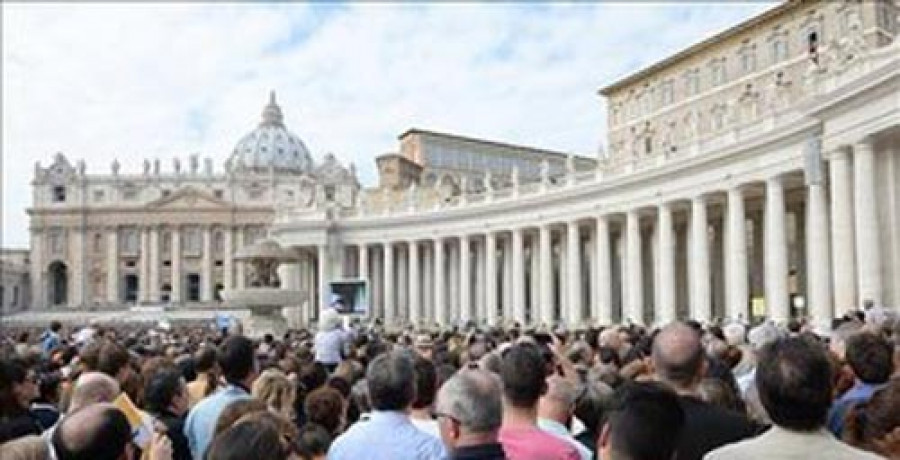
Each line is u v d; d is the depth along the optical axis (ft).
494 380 19.83
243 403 25.70
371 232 300.40
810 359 17.98
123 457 18.22
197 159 505.66
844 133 134.41
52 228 498.28
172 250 492.13
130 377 37.83
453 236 274.57
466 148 433.48
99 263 495.41
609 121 331.36
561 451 21.56
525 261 273.75
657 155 205.46
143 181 499.92
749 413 29.60
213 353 39.19
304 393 37.04
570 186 232.12
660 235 200.95
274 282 162.71
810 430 17.88
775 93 234.38
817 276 149.48
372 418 24.39
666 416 17.28
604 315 220.43
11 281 525.75
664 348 23.36
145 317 362.33
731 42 268.00
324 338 62.23
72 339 95.91
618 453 17.16
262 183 495.82
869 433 20.47
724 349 41.09
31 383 29.89
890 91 120.98
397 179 390.63
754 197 192.44
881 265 128.06
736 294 175.32
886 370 26.04
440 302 276.82
